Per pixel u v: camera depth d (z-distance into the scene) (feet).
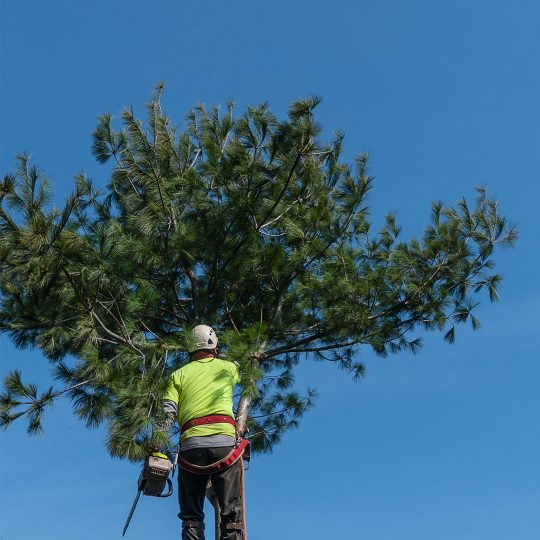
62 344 36.78
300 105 37.27
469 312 39.86
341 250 38.93
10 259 32.04
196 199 36.94
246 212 37.09
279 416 43.96
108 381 32.14
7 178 31.50
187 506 22.90
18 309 34.32
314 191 39.32
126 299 35.22
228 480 22.79
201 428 23.03
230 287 38.50
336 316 37.99
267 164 37.78
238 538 22.31
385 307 39.78
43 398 34.40
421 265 39.52
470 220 39.88
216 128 39.34
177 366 34.55
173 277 38.24
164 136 38.60
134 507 23.66
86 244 33.27
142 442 30.19
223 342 33.86
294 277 38.50
